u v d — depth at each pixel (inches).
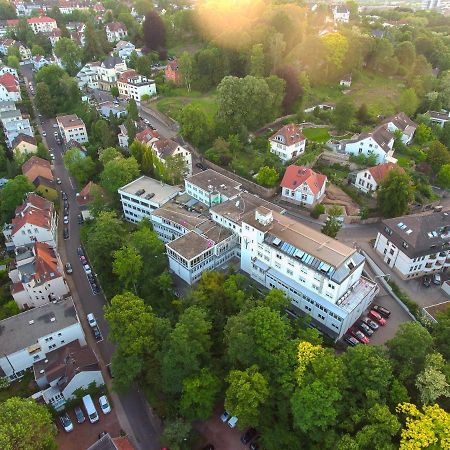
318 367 2448.3
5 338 3159.5
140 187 4734.3
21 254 4055.1
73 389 3002.0
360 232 4409.5
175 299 3565.5
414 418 2304.4
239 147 5516.7
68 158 5438.0
